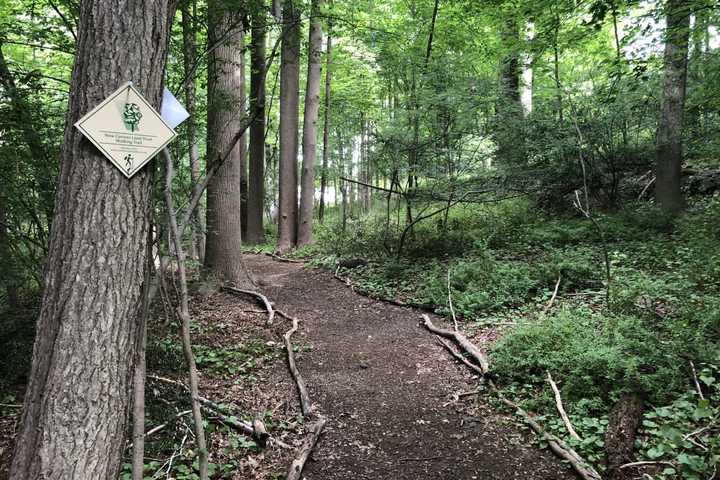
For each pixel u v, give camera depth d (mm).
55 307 2244
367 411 4637
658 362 4426
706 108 8344
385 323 7340
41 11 5715
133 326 2416
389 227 12625
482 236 10492
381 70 12828
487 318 6805
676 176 9422
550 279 7551
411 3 12891
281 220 14508
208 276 8883
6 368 4551
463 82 9727
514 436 4070
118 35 2320
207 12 5348
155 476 3318
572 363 4668
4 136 4555
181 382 4590
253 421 4102
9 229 4715
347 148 14938
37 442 2170
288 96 14195
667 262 7070
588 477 3344
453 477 3584
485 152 10219
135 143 2359
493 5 9805
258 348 6227
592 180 10914
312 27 13961
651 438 3639
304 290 9523
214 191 8977
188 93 5871
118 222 2332
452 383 5160
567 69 12367
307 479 3564
